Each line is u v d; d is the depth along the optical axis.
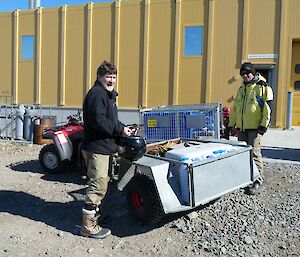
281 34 14.04
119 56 16.75
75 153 6.52
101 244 3.96
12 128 11.77
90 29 17.34
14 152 9.00
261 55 14.35
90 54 17.42
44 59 18.58
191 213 4.55
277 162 7.44
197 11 15.26
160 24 15.94
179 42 15.61
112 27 16.88
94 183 4.05
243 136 5.63
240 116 5.55
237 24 14.65
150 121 7.04
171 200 3.97
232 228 4.31
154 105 16.16
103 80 3.98
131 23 16.47
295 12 13.84
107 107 3.96
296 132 12.59
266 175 6.41
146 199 4.09
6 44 19.62
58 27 18.16
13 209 4.98
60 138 6.41
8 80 19.64
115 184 5.55
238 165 4.49
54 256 3.69
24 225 4.44
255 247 3.92
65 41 17.97
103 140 3.98
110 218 4.52
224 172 4.30
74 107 17.88
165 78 15.95
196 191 4.00
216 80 15.06
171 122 6.89
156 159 4.24
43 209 4.95
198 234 4.16
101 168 4.02
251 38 14.46
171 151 4.42
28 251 3.79
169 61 15.86
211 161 4.14
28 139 11.12
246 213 4.70
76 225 4.43
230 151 4.50
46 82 18.59
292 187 5.82
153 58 16.12
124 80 16.69
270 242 4.05
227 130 7.29
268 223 4.48
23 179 6.41
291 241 4.07
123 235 4.15
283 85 14.12
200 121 6.67
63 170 6.65
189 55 15.48
